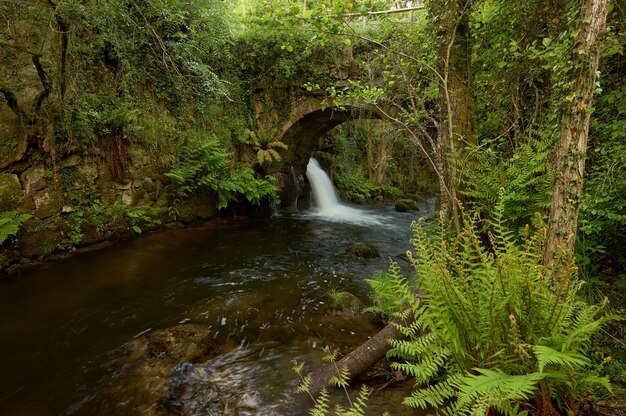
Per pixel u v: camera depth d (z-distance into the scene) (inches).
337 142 664.4
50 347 139.9
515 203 138.6
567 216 96.4
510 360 77.6
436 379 102.3
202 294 194.5
